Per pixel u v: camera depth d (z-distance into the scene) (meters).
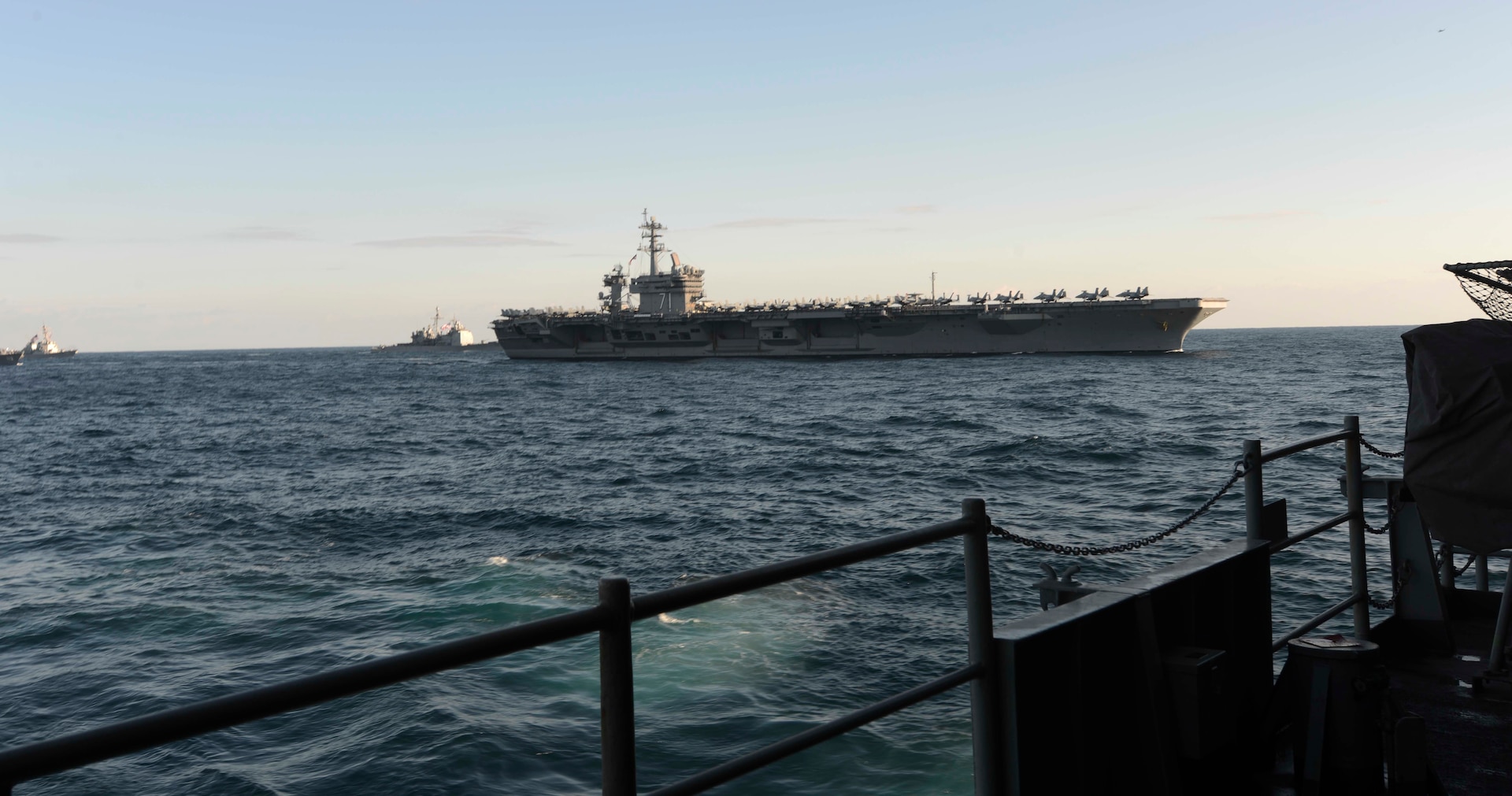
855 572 16.75
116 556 21.30
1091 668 3.45
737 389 72.31
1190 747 3.74
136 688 12.91
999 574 16.53
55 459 41.59
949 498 25.28
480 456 38.50
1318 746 4.05
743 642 13.19
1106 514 22.31
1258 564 4.39
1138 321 87.56
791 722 10.69
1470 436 3.95
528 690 11.98
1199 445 34.44
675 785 2.14
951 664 12.45
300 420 58.44
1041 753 3.15
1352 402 50.62
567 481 30.56
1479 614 6.20
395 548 21.27
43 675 13.45
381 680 1.71
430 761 10.17
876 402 57.03
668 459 35.22
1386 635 5.75
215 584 18.28
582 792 9.64
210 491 30.91
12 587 18.61
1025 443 35.75
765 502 25.52
